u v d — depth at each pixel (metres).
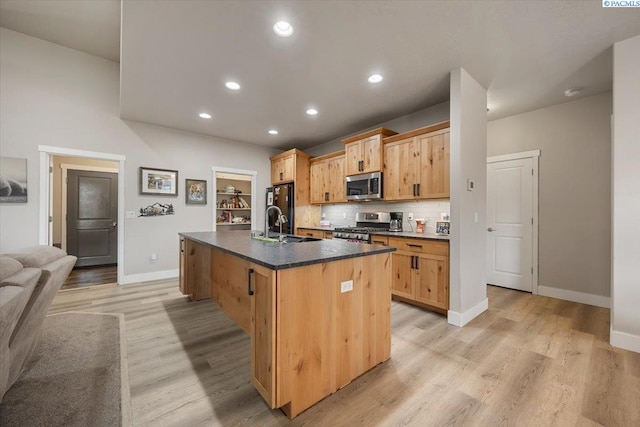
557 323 2.64
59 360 1.95
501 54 2.37
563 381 1.73
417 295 3.02
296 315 1.47
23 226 3.35
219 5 1.81
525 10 1.84
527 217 3.68
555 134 3.46
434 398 1.58
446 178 3.09
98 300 3.32
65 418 1.41
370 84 2.94
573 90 3.05
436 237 2.88
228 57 2.43
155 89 3.08
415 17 1.91
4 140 3.26
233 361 1.98
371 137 3.93
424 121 3.65
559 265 3.43
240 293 2.49
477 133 2.86
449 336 2.37
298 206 5.17
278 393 1.39
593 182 3.20
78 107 3.71
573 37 2.12
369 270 1.87
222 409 1.50
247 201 6.66
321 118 4.03
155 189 4.33
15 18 3.11
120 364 1.92
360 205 4.68
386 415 1.45
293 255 1.64
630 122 2.10
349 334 1.73
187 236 2.97
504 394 1.61
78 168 5.32
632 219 2.09
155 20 1.95
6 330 1.19
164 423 1.39
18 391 1.61
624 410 1.47
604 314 2.88
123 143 4.07
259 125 4.37
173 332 2.44
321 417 1.44
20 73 3.35
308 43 2.22
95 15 3.05
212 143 4.96
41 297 1.56
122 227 4.06
